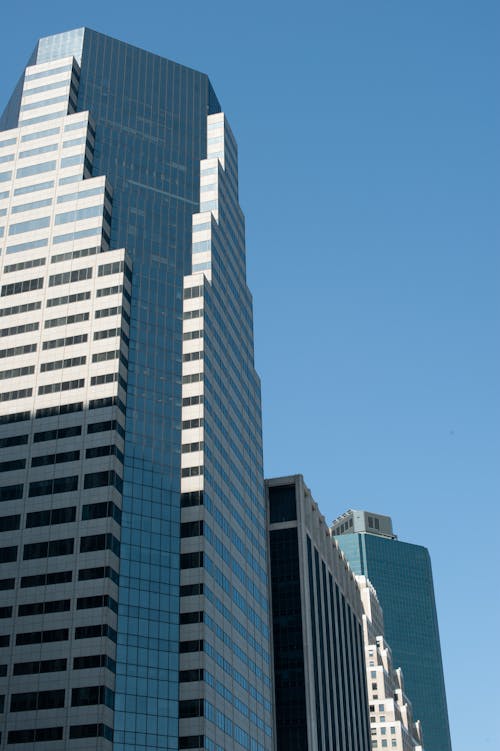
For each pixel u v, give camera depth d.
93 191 173.62
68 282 164.12
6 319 163.00
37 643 135.25
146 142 192.00
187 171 194.88
